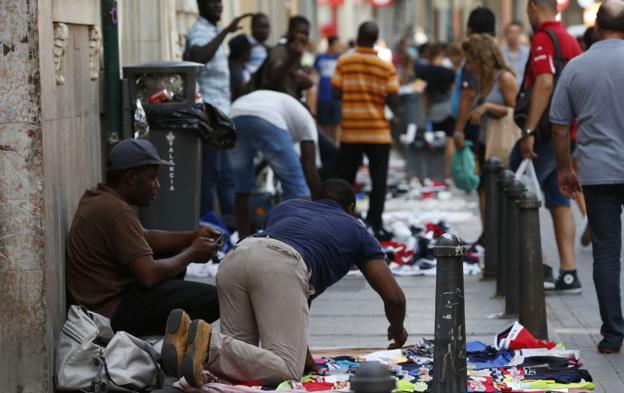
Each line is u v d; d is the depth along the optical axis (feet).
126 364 44.57
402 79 229.66
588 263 81.51
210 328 42.86
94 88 56.70
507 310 61.57
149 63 61.87
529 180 69.62
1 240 43.86
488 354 51.52
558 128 55.77
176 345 42.22
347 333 58.34
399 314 47.34
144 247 48.03
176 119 62.59
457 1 345.10
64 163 48.60
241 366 43.60
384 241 86.53
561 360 49.78
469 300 66.85
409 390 44.80
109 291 47.98
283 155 77.82
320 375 47.93
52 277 45.29
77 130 52.03
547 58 69.10
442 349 42.32
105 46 58.65
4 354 44.16
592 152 53.88
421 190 128.16
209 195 84.02
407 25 420.77
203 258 49.62
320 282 46.47
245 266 45.14
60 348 45.57
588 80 53.98
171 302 48.34
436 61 146.00
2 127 43.50
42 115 43.93
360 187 120.26
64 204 48.34
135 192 49.19
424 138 146.92
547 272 70.95
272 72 84.28
